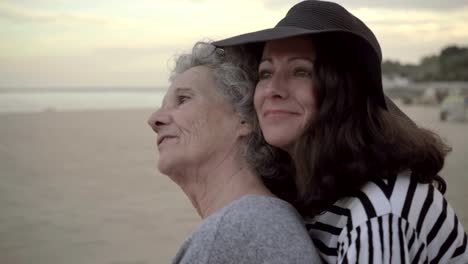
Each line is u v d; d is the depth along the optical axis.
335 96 1.63
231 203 1.77
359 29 1.71
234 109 1.93
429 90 28.67
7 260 5.92
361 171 1.56
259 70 1.79
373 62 1.61
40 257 5.98
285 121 1.71
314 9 1.71
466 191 8.03
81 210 8.14
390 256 1.42
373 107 1.65
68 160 12.70
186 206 8.40
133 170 11.40
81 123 21.75
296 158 1.69
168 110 1.99
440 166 1.66
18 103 41.28
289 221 1.71
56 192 9.41
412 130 1.67
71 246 6.44
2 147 14.75
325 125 1.63
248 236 1.64
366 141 1.61
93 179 10.47
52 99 50.56
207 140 1.92
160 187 9.80
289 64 1.71
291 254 1.62
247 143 1.93
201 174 1.96
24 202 8.66
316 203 1.66
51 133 18.17
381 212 1.48
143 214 7.90
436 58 32.31
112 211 8.08
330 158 1.61
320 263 1.66
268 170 1.96
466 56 31.58
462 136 14.05
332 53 1.66
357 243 1.45
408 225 1.48
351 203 1.57
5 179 10.49
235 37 1.76
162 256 6.00
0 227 7.27
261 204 1.73
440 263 1.57
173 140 1.96
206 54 2.03
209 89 1.94
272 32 1.68
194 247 1.67
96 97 58.00
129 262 5.81
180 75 2.02
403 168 1.59
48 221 7.57
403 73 32.78
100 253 6.09
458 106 17.95
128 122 22.17
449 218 1.59
